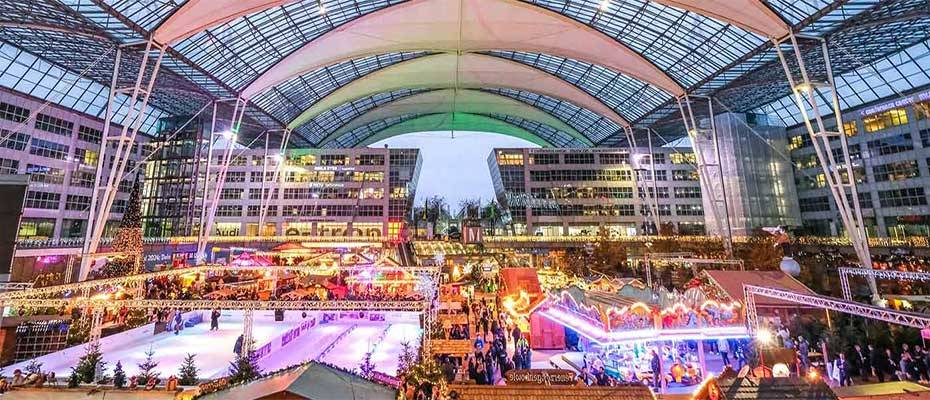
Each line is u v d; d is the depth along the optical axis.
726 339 16.45
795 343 16.25
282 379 8.06
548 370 11.58
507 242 63.03
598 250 46.66
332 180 70.88
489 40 51.91
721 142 64.25
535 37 49.59
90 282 16.89
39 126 50.62
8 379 12.17
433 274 21.08
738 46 41.59
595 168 73.25
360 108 82.56
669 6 36.50
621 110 68.69
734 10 33.97
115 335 19.67
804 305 18.16
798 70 44.44
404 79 68.44
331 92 66.12
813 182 60.56
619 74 57.84
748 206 61.56
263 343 18.89
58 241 40.97
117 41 35.28
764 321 17.08
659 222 68.38
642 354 16.80
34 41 38.91
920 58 43.12
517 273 27.45
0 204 11.58
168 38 34.91
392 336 23.14
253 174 70.00
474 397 9.07
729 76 47.97
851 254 49.34
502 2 43.12
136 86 34.88
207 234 51.31
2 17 31.00
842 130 33.88
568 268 43.16
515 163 73.44
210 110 60.50
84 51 39.62
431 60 62.16
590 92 67.19
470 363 14.66
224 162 53.09
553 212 71.62
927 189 46.59
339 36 46.44
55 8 29.70
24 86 47.84
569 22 44.53
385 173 71.56
